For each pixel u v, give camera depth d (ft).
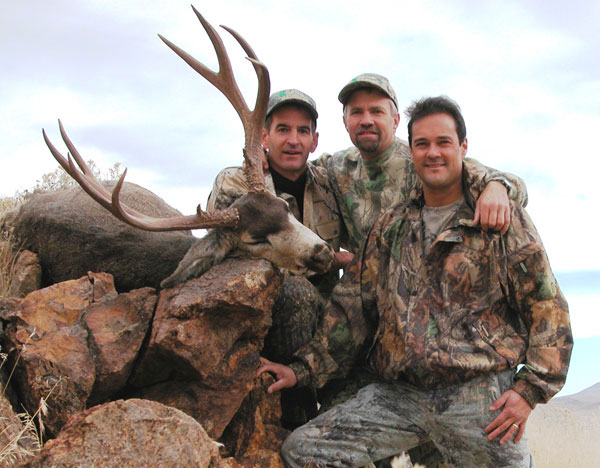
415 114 6.45
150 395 6.34
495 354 5.90
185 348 5.97
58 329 6.00
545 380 5.89
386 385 6.36
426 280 6.18
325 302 7.66
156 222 6.47
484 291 6.06
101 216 7.24
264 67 6.70
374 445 6.21
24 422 5.53
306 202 8.26
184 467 4.46
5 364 5.85
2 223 8.02
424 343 5.98
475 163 6.81
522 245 6.02
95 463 4.36
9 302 6.09
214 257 6.60
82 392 5.76
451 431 6.01
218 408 6.31
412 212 6.59
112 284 6.49
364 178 8.32
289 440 6.34
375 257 6.66
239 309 6.18
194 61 7.02
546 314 5.98
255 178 6.86
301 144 8.02
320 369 6.74
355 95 8.05
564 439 10.31
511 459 5.89
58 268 7.35
